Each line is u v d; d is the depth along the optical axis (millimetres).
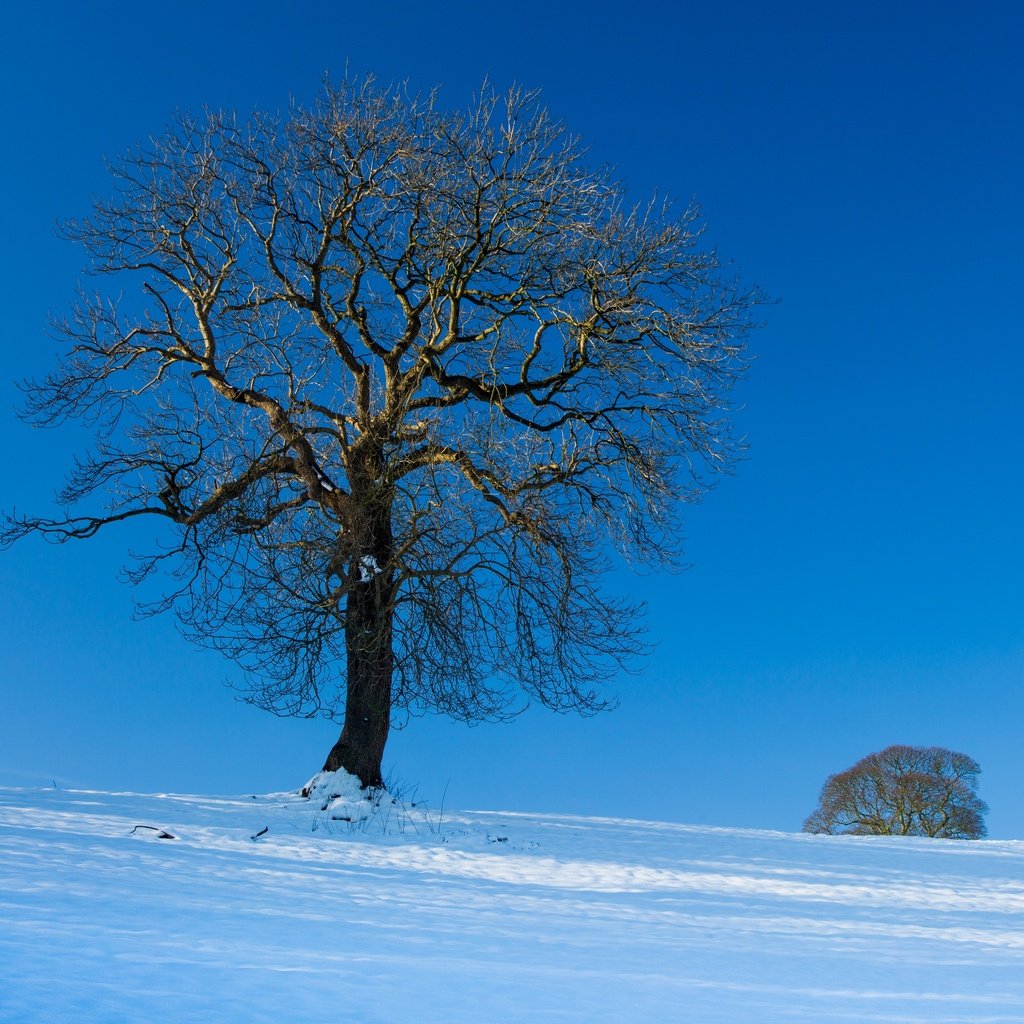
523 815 19594
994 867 15727
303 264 19062
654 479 19375
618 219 18672
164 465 18781
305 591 16844
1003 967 6926
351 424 19688
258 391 19484
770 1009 4793
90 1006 3779
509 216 18578
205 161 18828
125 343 19734
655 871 13266
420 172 18234
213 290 19391
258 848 12906
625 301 18516
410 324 19531
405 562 17484
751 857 15336
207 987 4309
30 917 5926
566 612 17641
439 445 18453
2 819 13086
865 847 18016
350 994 4434
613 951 6695
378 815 16891
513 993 4797
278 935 6121
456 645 17031
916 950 7734
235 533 17266
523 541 17984
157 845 11656
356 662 18266
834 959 6973
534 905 9453
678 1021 4375
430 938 6641
